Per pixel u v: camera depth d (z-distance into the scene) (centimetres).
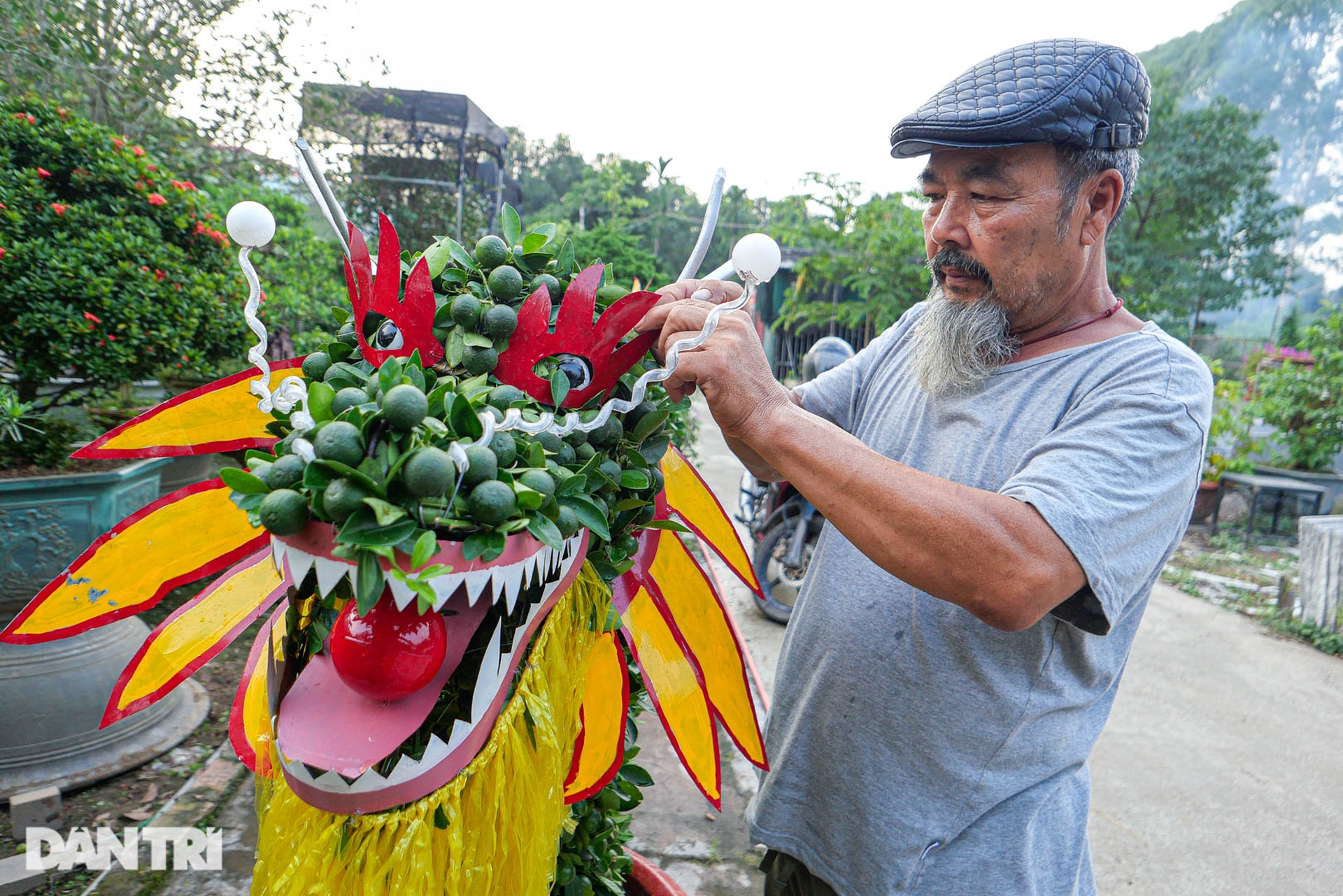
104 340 293
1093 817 293
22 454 280
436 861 92
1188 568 616
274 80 557
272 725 97
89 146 308
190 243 342
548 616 105
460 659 94
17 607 260
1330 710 388
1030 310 125
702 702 131
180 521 122
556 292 116
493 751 96
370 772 89
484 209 1070
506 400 99
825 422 109
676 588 137
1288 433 805
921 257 1083
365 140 862
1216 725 367
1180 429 110
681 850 261
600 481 104
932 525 100
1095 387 117
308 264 582
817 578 144
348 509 77
